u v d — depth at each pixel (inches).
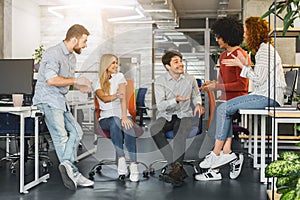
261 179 148.4
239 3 443.2
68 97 185.8
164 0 338.0
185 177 146.3
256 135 175.8
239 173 154.9
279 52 272.8
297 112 119.0
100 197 127.9
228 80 152.9
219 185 144.3
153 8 370.6
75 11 398.9
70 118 145.3
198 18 532.1
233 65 147.2
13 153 207.3
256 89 145.8
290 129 205.3
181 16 518.3
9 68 162.2
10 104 171.0
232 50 155.4
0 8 327.3
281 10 80.5
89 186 142.6
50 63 136.4
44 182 149.7
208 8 473.7
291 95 170.2
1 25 328.2
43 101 137.4
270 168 66.9
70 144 140.6
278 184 68.5
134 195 130.4
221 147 150.9
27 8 381.7
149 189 138.3
